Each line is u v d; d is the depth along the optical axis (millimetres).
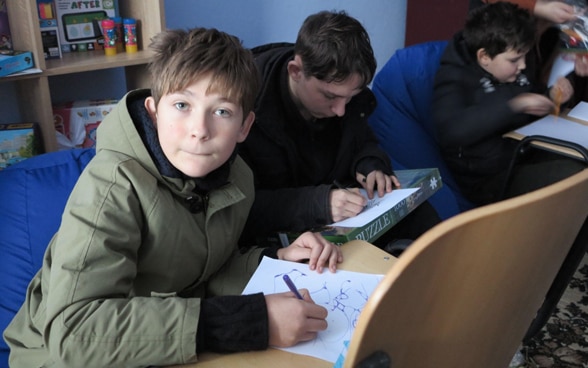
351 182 1625
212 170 968
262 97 1448
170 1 2404
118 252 882
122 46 2184
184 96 896
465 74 2033
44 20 2014
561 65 2189
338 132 1595
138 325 802
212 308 830
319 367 802
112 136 963
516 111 1958
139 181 926
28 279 1232
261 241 1340
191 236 1007
